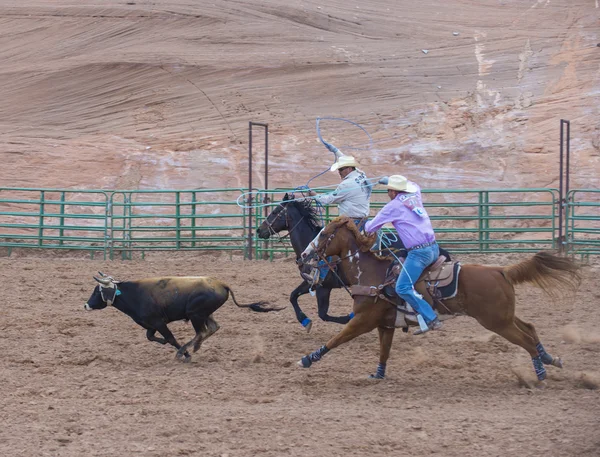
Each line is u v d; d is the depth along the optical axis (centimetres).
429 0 4191
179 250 2033
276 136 3053
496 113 3078
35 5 4072
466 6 4112
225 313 1292
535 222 2256
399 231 831
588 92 3123
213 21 3903
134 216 2042
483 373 912
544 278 825
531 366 939
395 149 2870
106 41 3806
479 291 823
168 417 732
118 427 702
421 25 3938
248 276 1647
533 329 862
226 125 3180
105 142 3034
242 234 2217
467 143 2844
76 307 1320
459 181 2641
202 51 3709
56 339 1092
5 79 3534
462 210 2419
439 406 778
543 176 2569
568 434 671
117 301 960
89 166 2809
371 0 4184
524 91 3250
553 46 3612
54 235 2383
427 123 3080
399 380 887
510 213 2372
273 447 647
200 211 2503
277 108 3303
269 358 991
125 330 1155
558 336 1103
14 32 3888
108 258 2092
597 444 644
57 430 695
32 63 3662
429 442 657
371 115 3209
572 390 833
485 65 3528
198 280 964
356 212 1035
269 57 3650
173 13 3959
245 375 909
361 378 889
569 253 1845
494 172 2662
